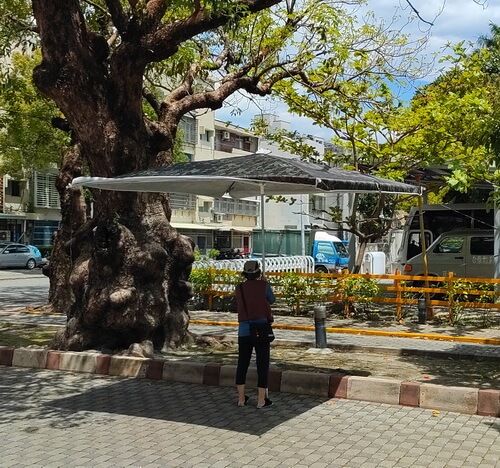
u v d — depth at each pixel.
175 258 10.33
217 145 49.12
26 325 13.13
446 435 6.16
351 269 18.00
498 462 5.38
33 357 9.47
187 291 10.53
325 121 15.15
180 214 45.81
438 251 18.64
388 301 14.22
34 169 35.09
